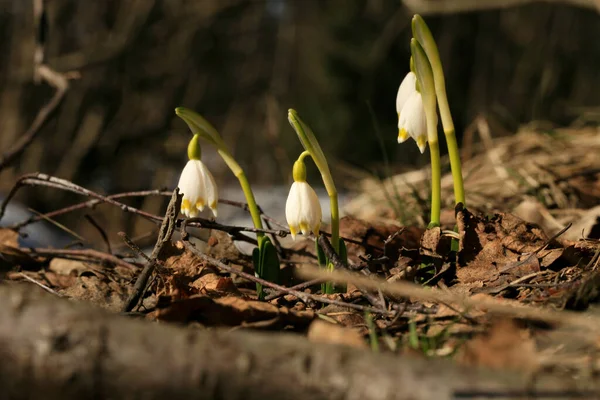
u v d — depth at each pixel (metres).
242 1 2.18
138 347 0.47
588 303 0.54
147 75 2.24
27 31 2.12
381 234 0.69
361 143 2.23
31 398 0.47
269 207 1.53
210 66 2.41
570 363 0.50
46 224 1.88
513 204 0.77
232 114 2.46
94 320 0.47
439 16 2.30
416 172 0.89
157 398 0.47
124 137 2.19
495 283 0.58
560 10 2.21
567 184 0.79
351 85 2.29
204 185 0.60
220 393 0.46
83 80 2.12
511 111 2.25
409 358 0.46
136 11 2.05
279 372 0.46
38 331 0.47
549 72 1.41
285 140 2.35
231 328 0.54
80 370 0.47
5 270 0.67
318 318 0.55
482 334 0.52
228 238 0.67
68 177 2.04
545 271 0.59
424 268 0.60
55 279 0.65
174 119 2.26
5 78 2.27
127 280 0.63
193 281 0.62
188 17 2.22
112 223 1.84
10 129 2.10
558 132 0.94
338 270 0.58
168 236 0.57
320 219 0.58
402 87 0.60
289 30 2.43
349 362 0.46
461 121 2.30
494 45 2.31
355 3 2.34
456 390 0.45
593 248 0.61
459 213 0.60
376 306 0.56
